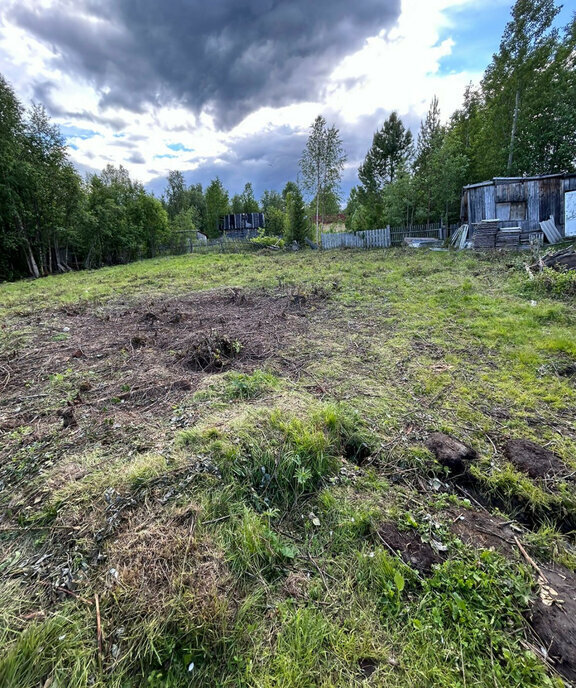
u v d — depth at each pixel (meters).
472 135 16.94
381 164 23.44
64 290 8.76
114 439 2.27
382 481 1.99
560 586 1.41
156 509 1.67
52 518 1.65
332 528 1.72
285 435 2.16
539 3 12.07
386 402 2.76
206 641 1.21
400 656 1.19
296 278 8.63
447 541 1.61
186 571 1.38
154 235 20.56
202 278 9.72
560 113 12.84
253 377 3.10
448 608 1.33
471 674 1.14
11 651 1.14
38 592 1.34
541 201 11.57
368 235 16.44
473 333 4.19
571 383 2.97
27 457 2.11
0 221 13.20
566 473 1.97
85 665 1.13
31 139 13.48
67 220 15.58
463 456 2.12
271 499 1.90
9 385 3.21
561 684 1.10
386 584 1.42
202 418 2.45
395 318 4.96
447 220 15.72
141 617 1.24
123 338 4.55
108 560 1.42
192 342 4.12
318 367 3.43
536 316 4.57
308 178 18.78
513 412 2.59
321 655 1.20
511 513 1.82
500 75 13.89
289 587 1.44
